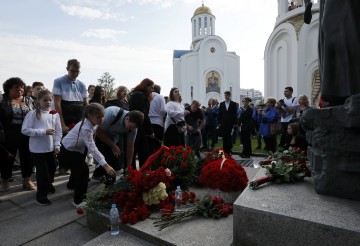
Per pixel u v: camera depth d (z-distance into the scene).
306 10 2.56
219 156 3.84
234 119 6.98
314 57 15.55
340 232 1.57
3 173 3.96
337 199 2.00
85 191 3.33
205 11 46.09
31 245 2.44
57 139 3.71
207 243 2.09
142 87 4.55
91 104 3.05
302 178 2.52
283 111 7.06
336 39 2.11
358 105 1.86
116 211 2.44
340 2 2.10
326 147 2.06
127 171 3.04
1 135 3.72
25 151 4.05
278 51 17.78
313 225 1.65
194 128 6.54
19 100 4.25
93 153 2.97
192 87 38.25
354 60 2.06
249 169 5.15
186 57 38.16
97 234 2.64
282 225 1.75
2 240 2.53
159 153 3.49
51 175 3.86
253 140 11.28
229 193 2.91
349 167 1.96
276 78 17.95
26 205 3.40
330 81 2.18
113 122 3.51
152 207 2.76
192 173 3.54
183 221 2.50
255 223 1.86
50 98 3.62
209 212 2.58
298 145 4.32
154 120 4.96
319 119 2.11
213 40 37.97
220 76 38.16
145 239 2.29
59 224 2.86
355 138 1.93
